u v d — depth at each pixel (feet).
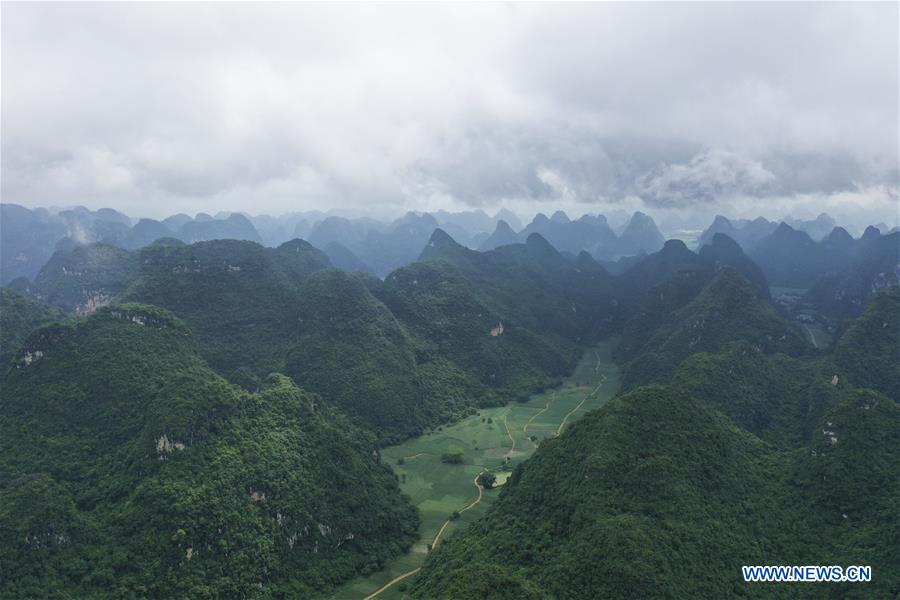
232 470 496.64
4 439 527.40
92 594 404.77
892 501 440.86
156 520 442.50
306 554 499.92
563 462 488.02
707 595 369.09
